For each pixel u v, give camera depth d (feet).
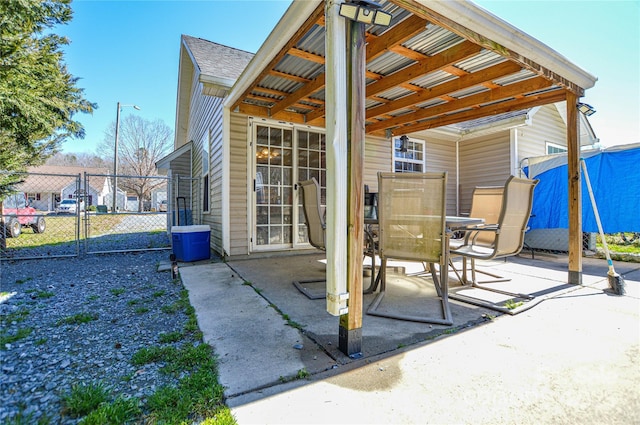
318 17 7.78
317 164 18.42
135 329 7.11
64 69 22.33
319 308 8.52
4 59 14.42
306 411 4.24
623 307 8.56
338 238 5.75
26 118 15.72
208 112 21.27
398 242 8.77
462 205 25.54
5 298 9.43
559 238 18.12
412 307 8.66
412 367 5.41
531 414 4.19
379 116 16.97
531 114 20.53
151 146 84.17
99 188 98.84
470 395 4.61
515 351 5.99
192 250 15.53
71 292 10.14
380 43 9.66
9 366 5.38
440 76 12.43
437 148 24.73
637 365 5.44
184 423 3.96
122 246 21.49
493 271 13.42
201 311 8.23
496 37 8.52
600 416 4.15
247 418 4.09
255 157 16.48
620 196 16.14
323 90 13.65
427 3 7.13
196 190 28.09
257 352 5.91
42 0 16.26
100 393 4.50
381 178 8.63
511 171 21.99
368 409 4.29
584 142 28.09
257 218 16.61
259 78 11.98
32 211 29.27
